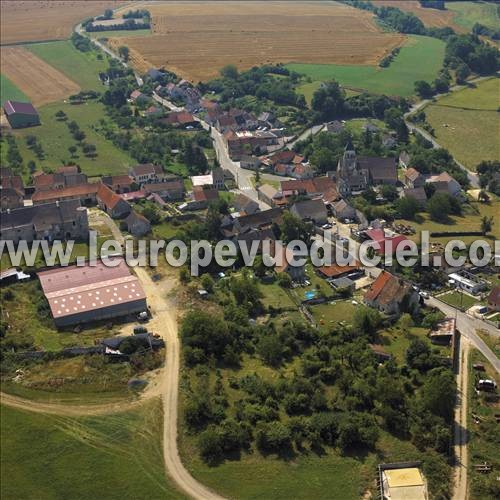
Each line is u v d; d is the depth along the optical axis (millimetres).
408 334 173000
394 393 142250
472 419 141500
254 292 188000
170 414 142250
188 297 190375
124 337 165375
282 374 155250
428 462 129000
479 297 194375
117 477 127688
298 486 124500
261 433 132750
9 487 126938
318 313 186500
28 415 142500
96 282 190750
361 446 133250
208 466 129375
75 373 154875
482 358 163250
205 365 157375
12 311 182500
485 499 122250
